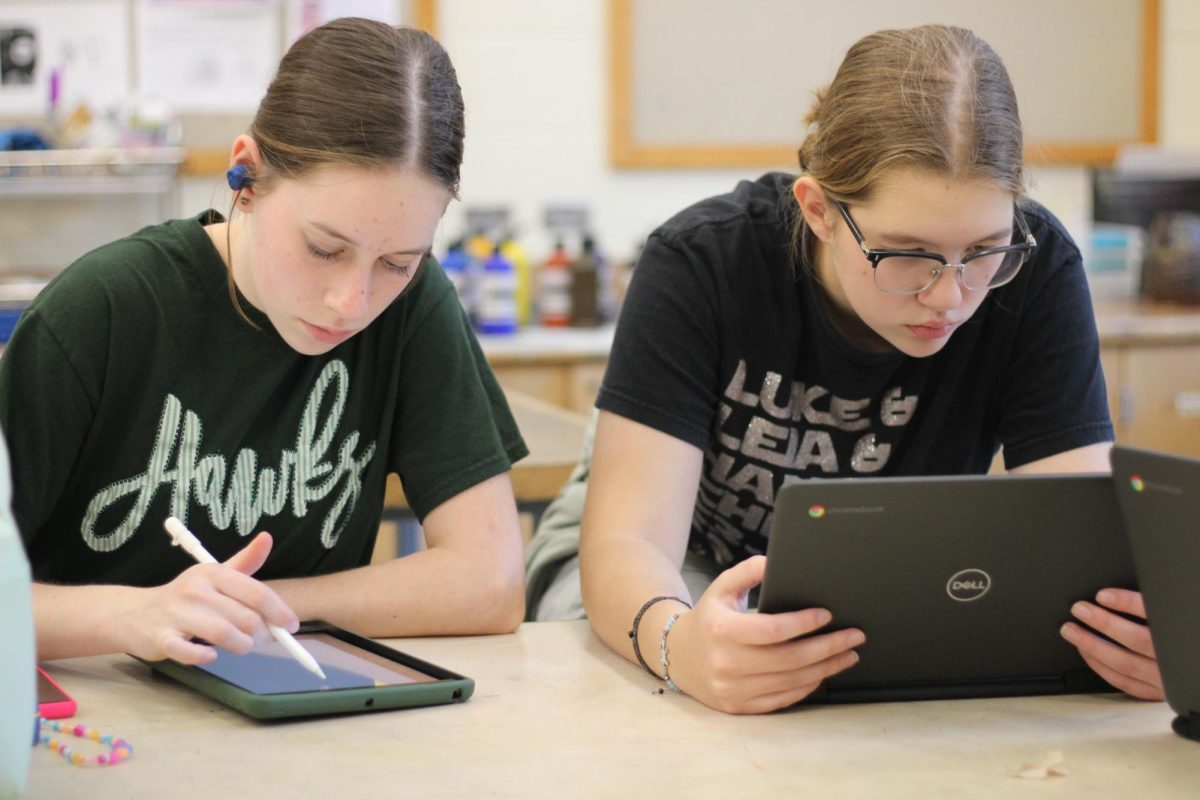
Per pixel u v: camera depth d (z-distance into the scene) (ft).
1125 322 11.51
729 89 13.02
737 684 3.56
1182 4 13.44
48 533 4.55
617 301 13.02
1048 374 4.88
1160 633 3.45
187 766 3.11
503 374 11.01
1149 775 3.17
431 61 3.94
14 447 4.19
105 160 11.75
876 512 3.43
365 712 3.53
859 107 4.09
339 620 4.30
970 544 3.52
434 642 4.34
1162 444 11.55
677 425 4.68
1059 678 3.85
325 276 3.84
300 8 12.28
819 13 13.01
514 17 12.74
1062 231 4.94
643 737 3.39
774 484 5.07
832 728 3.50
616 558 4.36
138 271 4.38
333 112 3.73
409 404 4.80
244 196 4.02
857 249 4.14
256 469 4.60
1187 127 13.51
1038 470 4.91
